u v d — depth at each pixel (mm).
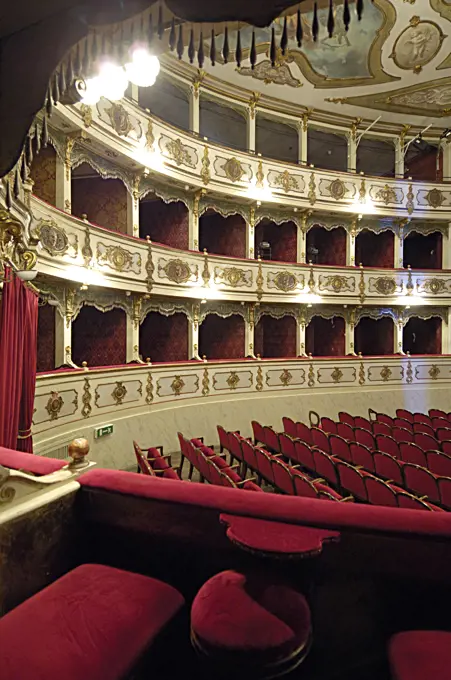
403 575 1690
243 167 11086
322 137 14070
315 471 6750
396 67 10328
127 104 8484
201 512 1909
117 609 1651
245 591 1661
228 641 1418
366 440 8039
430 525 1694
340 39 9180
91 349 9680
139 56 2049
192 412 9867
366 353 15430
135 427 8547
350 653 1754
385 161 15742
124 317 9359
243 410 10797
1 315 3781
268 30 7781
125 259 8547
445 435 8500
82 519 2113
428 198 13125
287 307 12227
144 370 8961
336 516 1772
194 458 6707
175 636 1702
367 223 13227
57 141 7383
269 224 13383
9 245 3674
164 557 2002
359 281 12602
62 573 1974
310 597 1765
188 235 10766
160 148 9359
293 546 1577
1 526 1668
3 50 1689
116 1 1524
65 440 6891
